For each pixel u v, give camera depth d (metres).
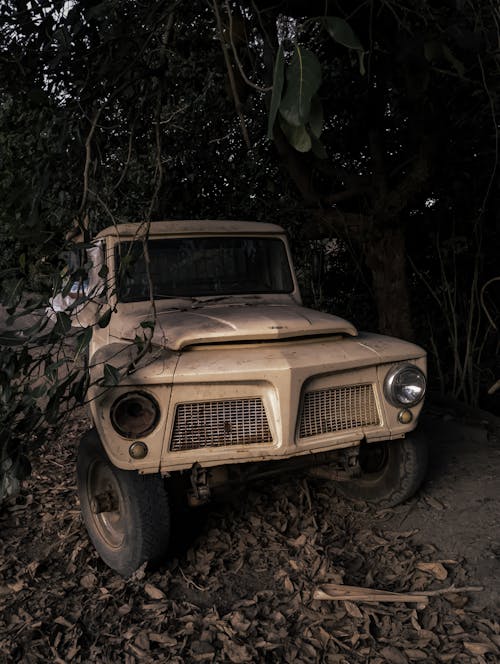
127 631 2.70
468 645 2.48
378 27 3.93
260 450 2.92
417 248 6.32
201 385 2.87
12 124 2.97
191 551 3.33
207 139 6.03
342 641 2.59
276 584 3.05
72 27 2.48
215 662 2.49
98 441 3.21
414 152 5.45
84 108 2.74
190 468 2.91
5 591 3.07
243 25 3.51
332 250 6.90
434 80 4.64
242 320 3.23
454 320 5.66
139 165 5.52
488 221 5.86
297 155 5.52
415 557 3.19
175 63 5.07
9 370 2.47
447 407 5.56
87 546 3.48
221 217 6.50
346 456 3.26
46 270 2.61
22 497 4.22
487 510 3.63
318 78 1.61
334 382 3.09
